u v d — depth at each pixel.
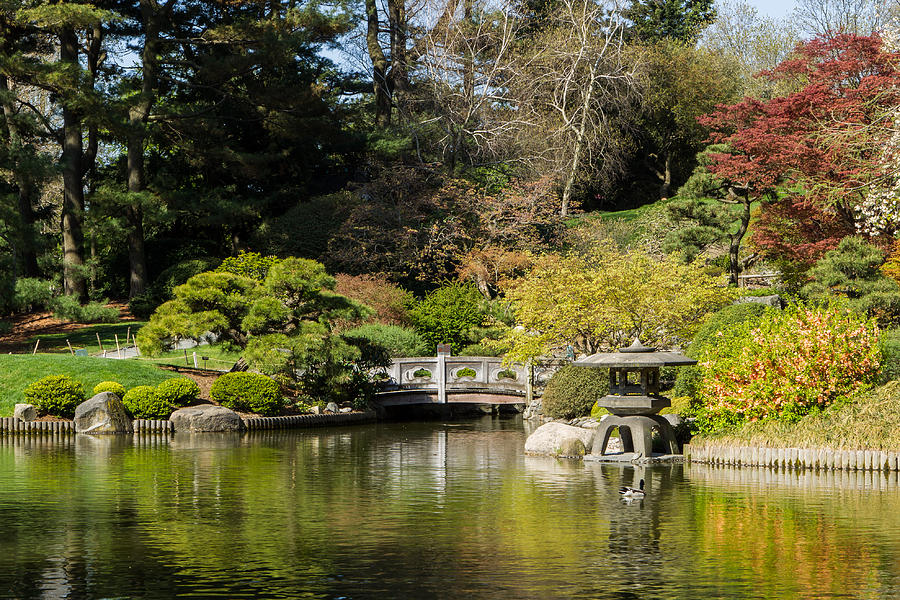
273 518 12.98
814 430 18.25
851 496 14.55
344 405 32.28
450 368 33.59
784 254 34.62
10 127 40.78
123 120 38.09
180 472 17.95
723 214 36.28
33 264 44.12
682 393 24.59
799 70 34.88
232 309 30.19
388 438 25.62
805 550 10.85
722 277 28.52
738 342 20.50
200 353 37.97
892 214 20.72
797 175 33.47
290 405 30.86
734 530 11.98
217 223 44.25
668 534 11.77
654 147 63.62
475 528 12.23
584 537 11.63
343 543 11.34
